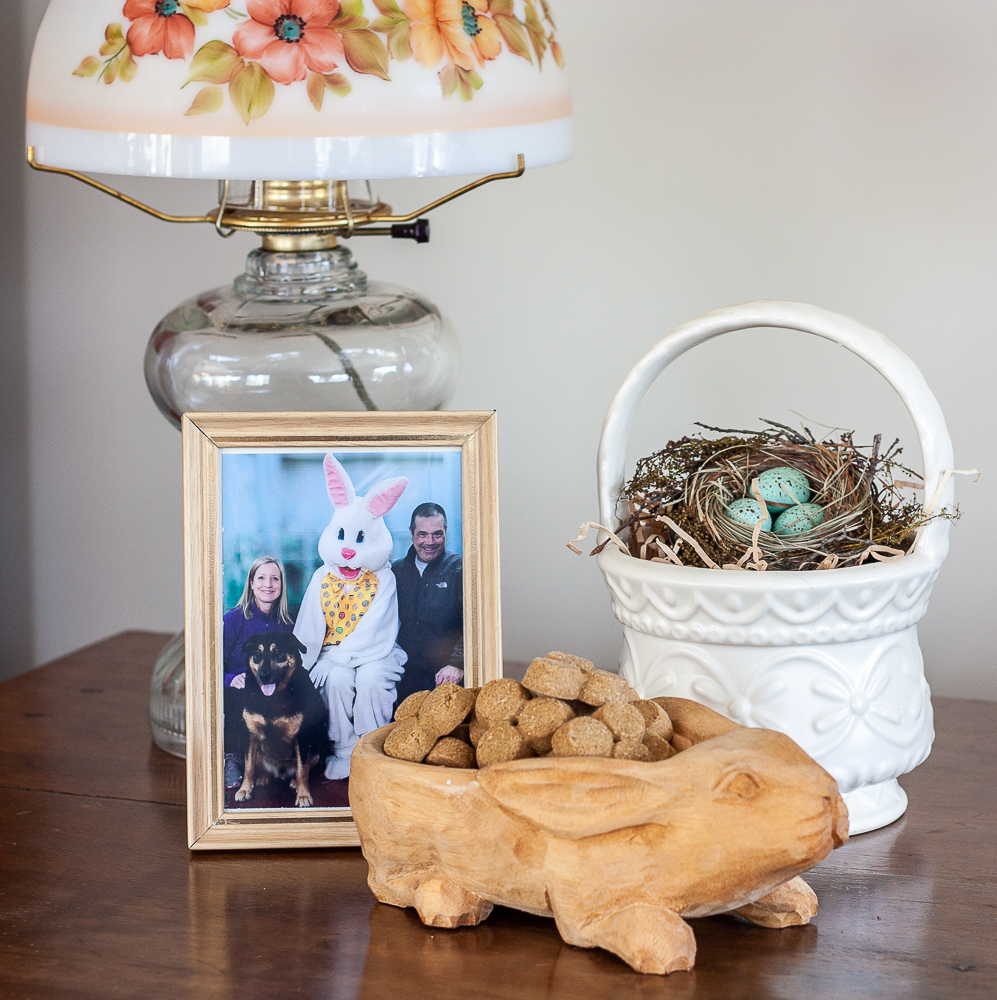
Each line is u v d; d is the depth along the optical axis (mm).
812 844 889
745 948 935
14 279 1466
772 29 1277
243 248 1413
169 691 1126
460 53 991
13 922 959
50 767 1112
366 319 1087
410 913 963
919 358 1285
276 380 1071
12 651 1538
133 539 1483
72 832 1038
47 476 1489
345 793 1027
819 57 1272
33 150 1018
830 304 1296
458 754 931
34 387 1478
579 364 1349
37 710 1199
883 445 1295
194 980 920
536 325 1353
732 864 896
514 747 917
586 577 1373
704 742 913
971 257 1267
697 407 1329
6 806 1065
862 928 950
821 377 1302
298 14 969
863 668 999
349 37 972
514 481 1375
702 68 1293
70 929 954
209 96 970
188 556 1019
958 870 995
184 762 1120
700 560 1022
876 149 1272
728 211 1304
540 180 1334
